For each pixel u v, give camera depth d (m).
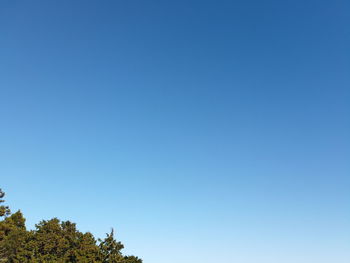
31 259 52.28
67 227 59.38
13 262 51.38
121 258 56.47
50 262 52.25
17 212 57.00
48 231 57.31
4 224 53.06
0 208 55.31
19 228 55.22
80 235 59.31
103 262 56.28
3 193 55.88
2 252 50.66
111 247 57.38
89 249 55.78
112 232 58.38
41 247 54.72
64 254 55.78
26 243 54.59
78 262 53.91
